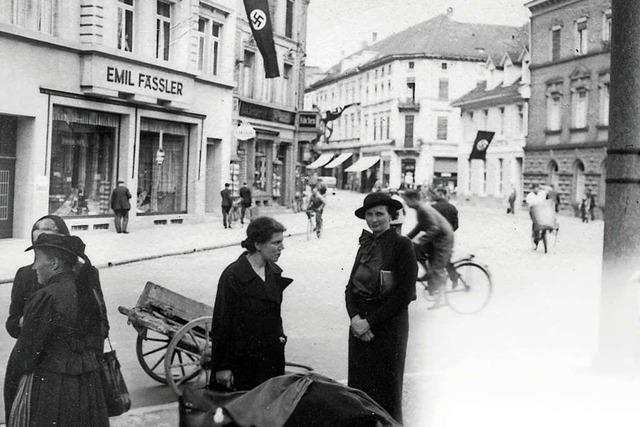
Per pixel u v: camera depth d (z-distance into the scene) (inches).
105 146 948.0
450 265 446.9
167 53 1052.5
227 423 125.4
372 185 2773.1
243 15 1325.0
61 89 845.8
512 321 416.5
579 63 1844.2
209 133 1174.3
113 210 916.0
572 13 1863.9
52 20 843.4
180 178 1125.1
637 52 258.7
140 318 259.6
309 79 3026.6
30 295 178.2
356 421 126.5
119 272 604.4
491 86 2290.8
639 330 272.2
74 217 895.1
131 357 323.0
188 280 571.2
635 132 261.6
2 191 804.0
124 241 822.5
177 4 1054.4
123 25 945.5
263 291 186.2
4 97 776.3
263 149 1504.7
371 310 207.8
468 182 2363.4
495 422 222.5
